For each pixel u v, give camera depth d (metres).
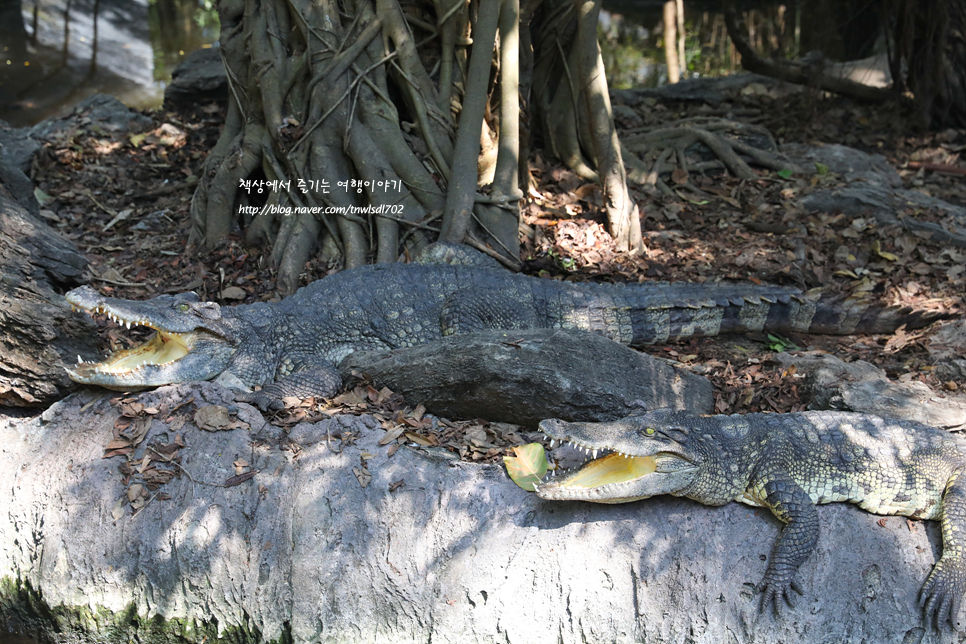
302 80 7.44
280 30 7.46
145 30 17.66
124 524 4.77
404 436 5.05
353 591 4.60
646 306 6.53
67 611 4.79
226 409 5.06
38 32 15.70
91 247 7.68
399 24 7.52
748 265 7.59
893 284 7.42
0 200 5.92
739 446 4.66
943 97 10.87
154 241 7.91
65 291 6.04
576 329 5.71
